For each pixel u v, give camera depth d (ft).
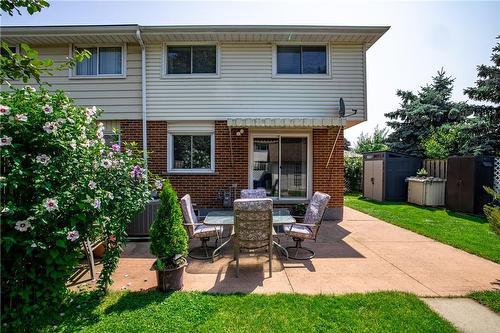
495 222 14.28
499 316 11.00
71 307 11.28
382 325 10.07
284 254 18.35
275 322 10.22
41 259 10.77
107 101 29.01
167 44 29.07
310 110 28.91
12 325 9.91
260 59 28.94
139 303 11.56
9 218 9.78
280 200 29.58
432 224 26.94
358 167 58.49
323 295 12.39
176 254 13.12
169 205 13.01
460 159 33.88
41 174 10.19
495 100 45.98
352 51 28.91
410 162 44.21
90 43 28.84
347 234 23.72
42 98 10.92
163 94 28.99
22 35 26.89
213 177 29.50
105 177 12.72
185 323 10.12
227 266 16.43
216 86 28.96
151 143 29.22
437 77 69.62
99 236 14.19
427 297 12.57
